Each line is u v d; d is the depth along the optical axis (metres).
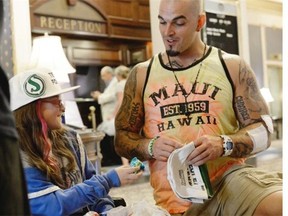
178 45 1.88
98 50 6.75
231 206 1.75
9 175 0.75
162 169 1.92
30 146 1.60
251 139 1.81
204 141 1.71
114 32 6.79
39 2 5.80
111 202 1.85
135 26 7.02
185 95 1.91
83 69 6.57
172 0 1.83
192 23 1.86
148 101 1.97
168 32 1.86
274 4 8.80
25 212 0.82
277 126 9.80
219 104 1.89
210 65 1.92
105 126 5.76
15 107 1.63
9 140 0.76
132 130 2.03
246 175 1.78
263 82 9.66
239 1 4.69
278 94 10.27
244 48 4.77
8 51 3.32
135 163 1.76
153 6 4.09
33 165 1.57
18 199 0.77
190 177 1.70
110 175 1.67
